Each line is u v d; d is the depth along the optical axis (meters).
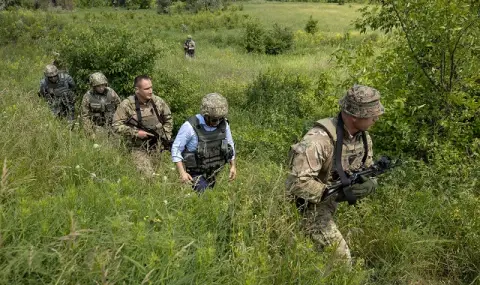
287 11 49.81
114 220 2.60
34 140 4.82
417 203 4.08
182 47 22.23
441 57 5.17
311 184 3.02
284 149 5.83
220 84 10.90
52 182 3.98
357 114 2.95
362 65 5.93
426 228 3.86
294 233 2.93
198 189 3.92
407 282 3.49
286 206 3.04
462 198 4.10
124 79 8.20
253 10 51.16
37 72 11.92
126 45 8.20
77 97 8.20
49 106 7.18
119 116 5.19
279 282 2.68
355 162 3.21
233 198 3.21
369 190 3.14
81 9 52.31
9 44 16.78
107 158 4.64
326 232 3.25
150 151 5.23
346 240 3.61
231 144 4.21
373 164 3.28
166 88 7.95
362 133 3.27
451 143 5.07
